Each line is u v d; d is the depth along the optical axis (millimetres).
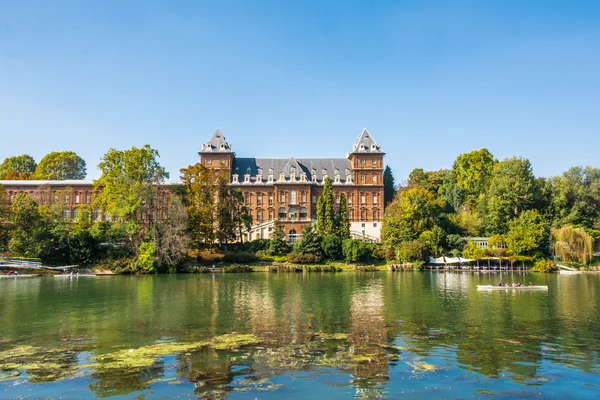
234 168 125875
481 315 35750
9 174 138875
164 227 82250
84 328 30812
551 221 106125
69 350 24672
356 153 123000
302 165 128750
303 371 20797
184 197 97750
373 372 20719
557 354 23938
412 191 109000
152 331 29703
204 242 97750
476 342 26500
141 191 83062
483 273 83125
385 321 33125
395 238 97375
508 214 106625
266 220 121875
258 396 17797
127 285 60000
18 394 18078
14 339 27562
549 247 93625
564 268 86188
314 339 27156
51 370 20953
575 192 105500
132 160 92312
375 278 71875
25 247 79750
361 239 108938
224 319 34062
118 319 34188
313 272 85625
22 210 81750
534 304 41750
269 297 47188
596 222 101688
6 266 76125
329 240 95875
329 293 50781
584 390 18750
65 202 118812
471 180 137375
